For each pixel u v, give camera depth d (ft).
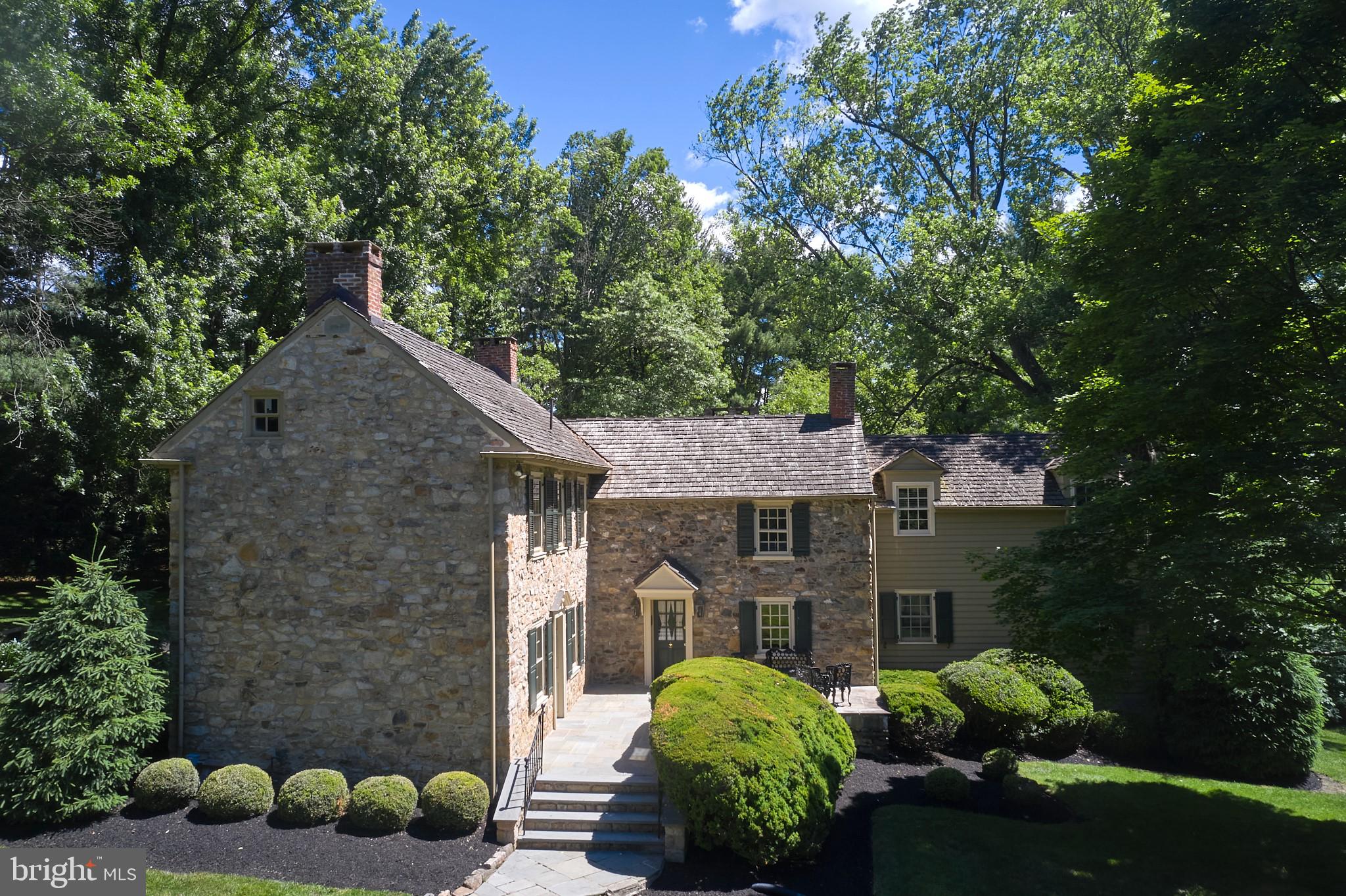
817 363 125.29
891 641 74.69
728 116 118.21
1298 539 36.94
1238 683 42.01
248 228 75.77
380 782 42.04
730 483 69.41
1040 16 100.17
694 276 141.08
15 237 56.29
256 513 47.11
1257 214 35.94
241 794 41.39
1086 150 90.43
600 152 134.62
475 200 98.78
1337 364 39.99
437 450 46.24
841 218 114.93
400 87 91.81
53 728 39.99
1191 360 40.81
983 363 104.17
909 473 75.51
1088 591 43.29
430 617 45.80
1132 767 61.11
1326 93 38.24
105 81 61.00
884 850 43.16
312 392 47.14
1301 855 44.68
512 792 42.80
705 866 39.37
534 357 111.65
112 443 61.00
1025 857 43.60
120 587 45.19
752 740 39.83
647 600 68.13
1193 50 42.22
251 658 46.80
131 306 60.80
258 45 78.38
